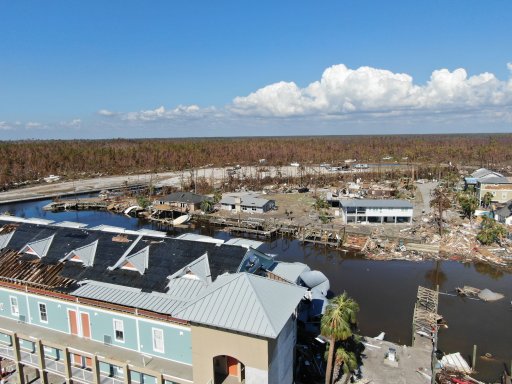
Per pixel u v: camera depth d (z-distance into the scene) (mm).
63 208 116688
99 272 32562
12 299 34062
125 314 28953
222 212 104438
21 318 33906
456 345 41562
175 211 104375
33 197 126688
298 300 26672
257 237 87000
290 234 86938
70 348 28531
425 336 39875
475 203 89562
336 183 144875
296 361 33750
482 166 180500
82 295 29672
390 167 180250
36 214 109938
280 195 125625
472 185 115000
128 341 29438
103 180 160625
